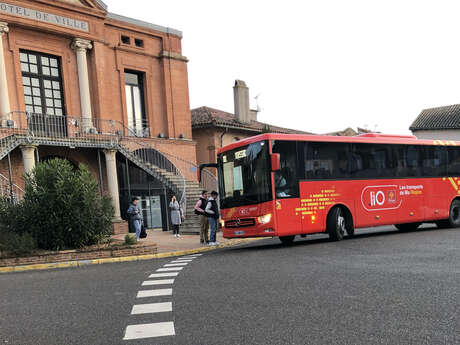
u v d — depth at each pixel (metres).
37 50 21.06
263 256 10.84
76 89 22.34
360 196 14.41
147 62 25.56
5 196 13.19
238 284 7.19
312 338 4.26
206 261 10.61
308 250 11.58
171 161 25.44
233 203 13.41
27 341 4.58
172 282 7.77
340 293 6.17
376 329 4.48
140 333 4.67
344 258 9.70
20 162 19.52
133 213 17.02
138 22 25.02
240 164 13.33
